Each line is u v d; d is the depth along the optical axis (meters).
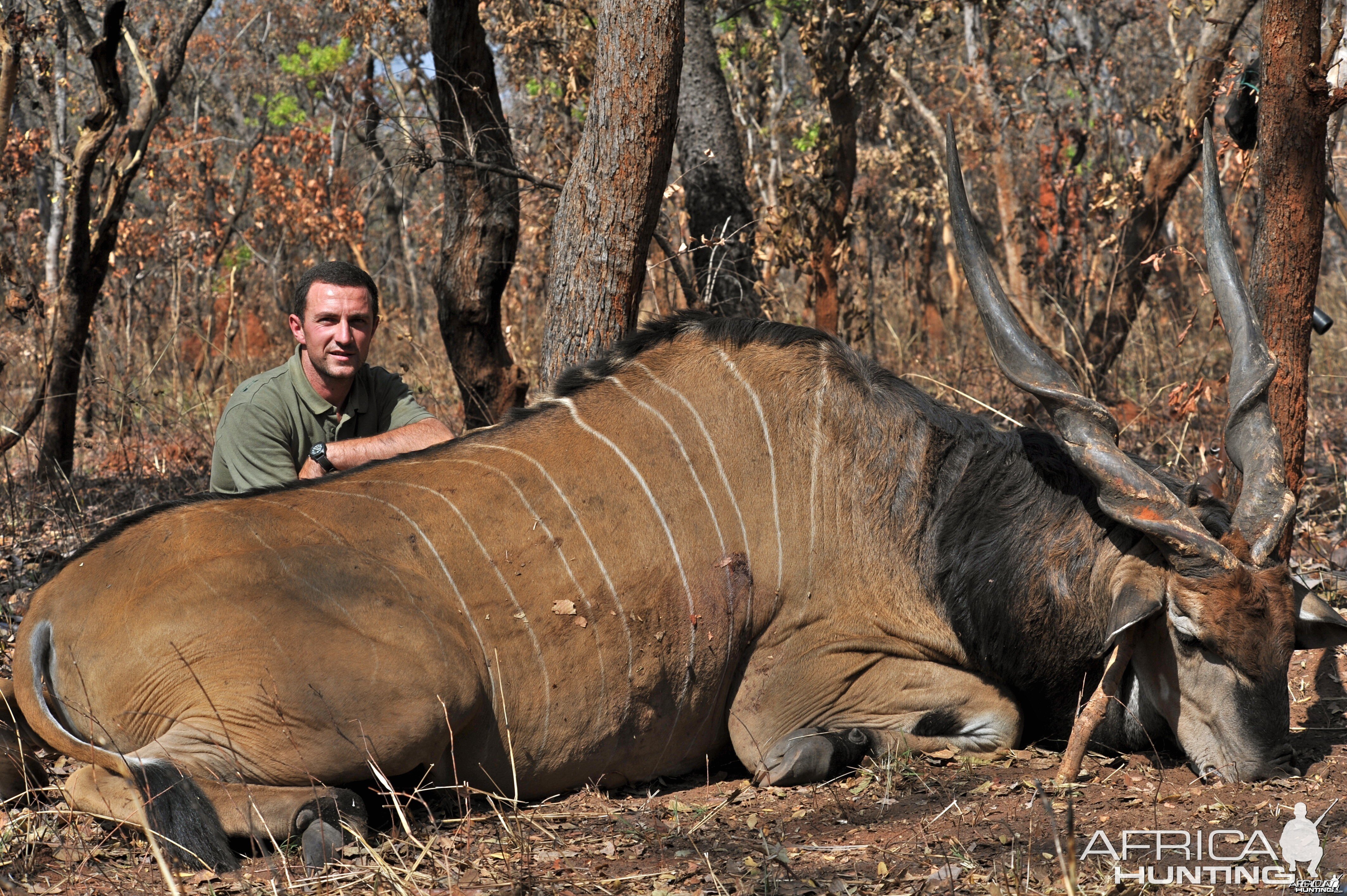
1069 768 4.95
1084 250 14.06
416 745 4.53
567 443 5.16
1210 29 11.23
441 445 5.18
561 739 4.95
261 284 22.53
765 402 5.38
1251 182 11.00
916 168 19.00
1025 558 5.23
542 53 14.52
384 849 4.31
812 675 5.31
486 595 4.80
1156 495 4.88
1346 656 6.47
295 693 4.42
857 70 12.09
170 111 21.05
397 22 17.25
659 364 5.43
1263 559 4.78
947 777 5.15
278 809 4.38
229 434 5.83
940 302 20.02
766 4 16.23
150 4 20.19
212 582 4.55
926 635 5.38
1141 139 20.75
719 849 4.46
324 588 4.57
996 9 14.34
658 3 6.21
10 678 5.65
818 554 5.31
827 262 11.62
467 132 8.27
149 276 19.27
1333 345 13.76
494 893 4.05
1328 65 5.62
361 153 26.41
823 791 5.07
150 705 4.48
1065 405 5.03
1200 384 9.07
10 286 12.44
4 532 9.08
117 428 12.67
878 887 3.97
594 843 4.54
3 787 4.77
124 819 4.36
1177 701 5.03
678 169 13.80
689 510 5.16
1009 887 3.82
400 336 14.13
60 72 12.59
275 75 28.75
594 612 4.93
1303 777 4.92
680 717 5.18
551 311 6.71
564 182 7.98
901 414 5.48
